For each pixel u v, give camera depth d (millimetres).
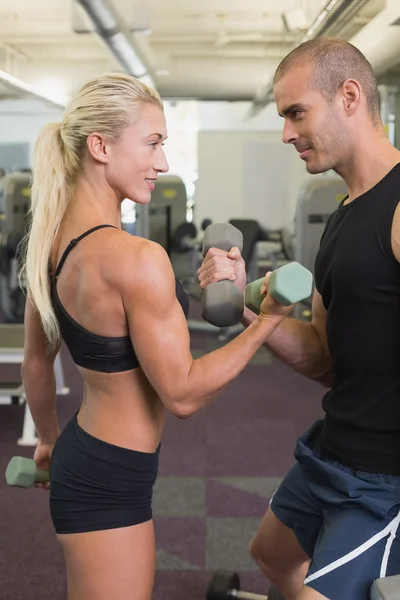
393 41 5742
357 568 1232
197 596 2230
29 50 9492
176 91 9289
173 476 3156
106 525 1292
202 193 10367
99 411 1305
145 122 1250
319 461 1349
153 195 6406
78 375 4805
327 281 1362
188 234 6551
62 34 8430
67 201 1310
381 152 1291
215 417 3977
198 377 1197
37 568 2396
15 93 9250
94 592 1308
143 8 5855
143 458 1304
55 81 10180
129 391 1283
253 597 2025
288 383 4660
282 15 7195
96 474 1289
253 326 1254
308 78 1276
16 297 5383
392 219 1222
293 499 1524
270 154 10211
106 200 1289
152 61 8281
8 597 2225
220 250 1412
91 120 1244
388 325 1262
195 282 7680
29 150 11945
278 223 10273
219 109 11539
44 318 1320
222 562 2430
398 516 1256
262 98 9328
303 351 1556
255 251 6277
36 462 1663
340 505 1301
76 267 1236
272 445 3539
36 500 2908
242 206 10320
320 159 1318
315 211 5242
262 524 1633
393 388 1285
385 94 8227
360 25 7688
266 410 4102
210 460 3344
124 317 1217
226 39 8648
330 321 1356
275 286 1188
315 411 4086
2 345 3771
